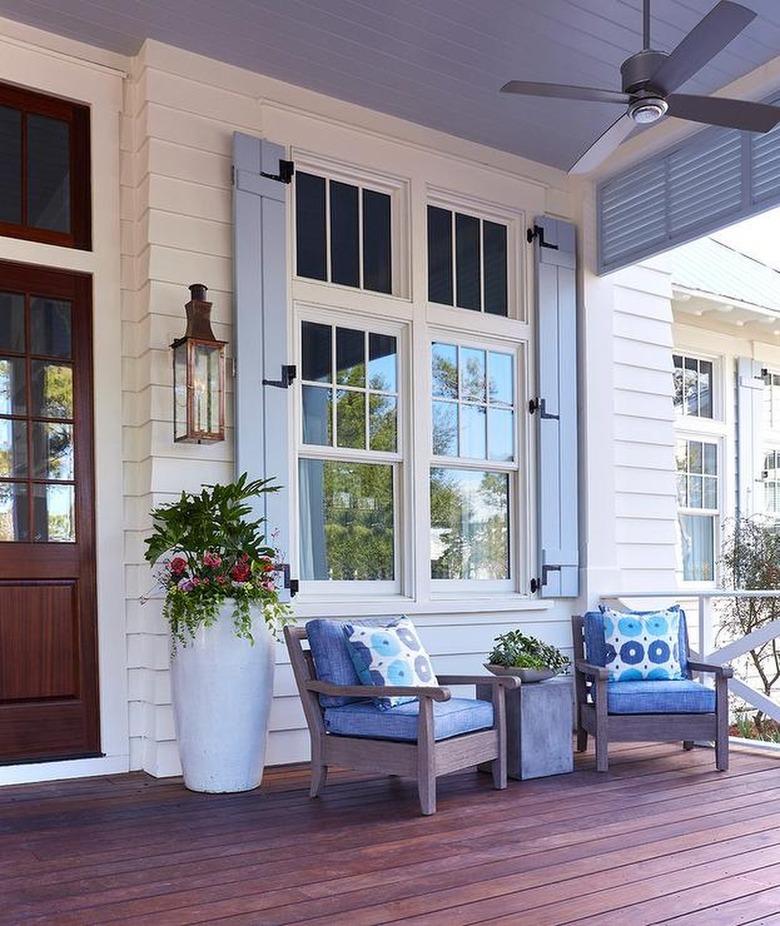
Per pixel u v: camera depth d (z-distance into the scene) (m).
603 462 6.38
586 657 5.36
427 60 5.05
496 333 6.02
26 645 4.55
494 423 6.07
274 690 4.99
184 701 4.32
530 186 6.26
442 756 4.03
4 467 4.57
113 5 4.52
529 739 4.61
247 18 4.65
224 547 4.41
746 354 8.95
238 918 2.76
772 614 7.78
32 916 2.79
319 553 5.30
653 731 4.81
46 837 3.59
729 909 2.81
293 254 5.27
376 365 5.59
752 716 7.92
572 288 6.32
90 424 4.79
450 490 5.88
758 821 3.80
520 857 3.32
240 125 5.11
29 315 4.68
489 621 5.85
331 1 4.49
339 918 2.75
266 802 4.14
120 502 4.80
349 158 5.48
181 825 3.76
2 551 4.52
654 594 5.91
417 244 5.72
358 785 4.48
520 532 6.11
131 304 4.93
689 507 8.38
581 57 5.01
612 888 2.99
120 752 4.72
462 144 5.96
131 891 3.00
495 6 4.54
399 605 5.45
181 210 4.89
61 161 4.84
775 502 9.08
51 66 4.75
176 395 4.73
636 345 6.69
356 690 4.08
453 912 2.79
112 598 4.75
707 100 3.65
